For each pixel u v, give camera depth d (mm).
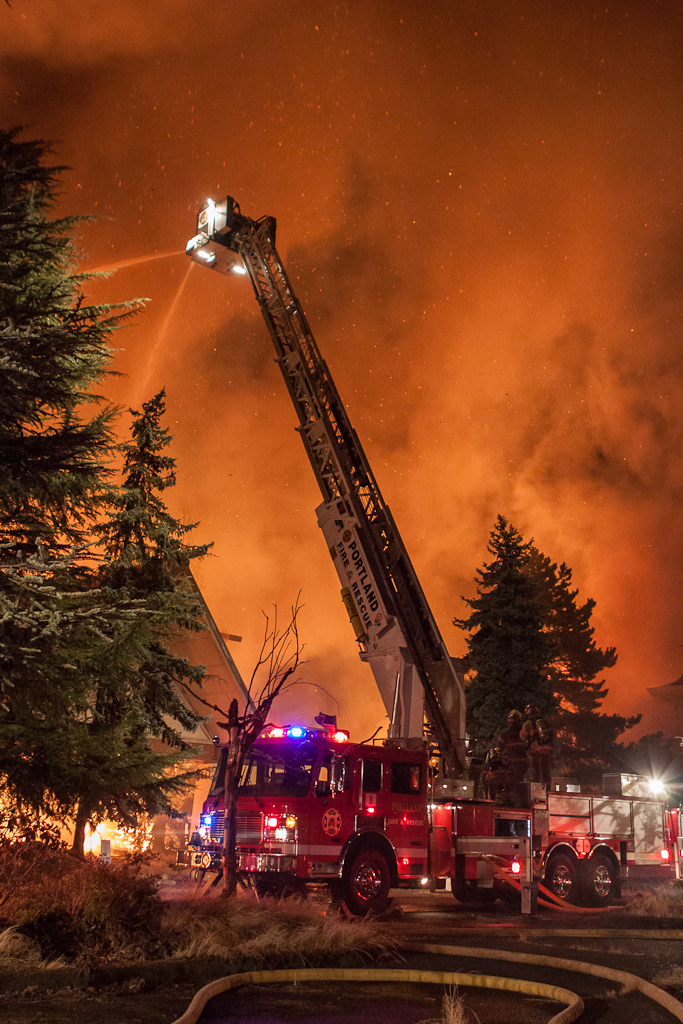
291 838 10086
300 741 10695
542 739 12891
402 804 11094
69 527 8492
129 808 9672
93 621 7547
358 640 13945
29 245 7645
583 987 6262
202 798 17406
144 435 13898
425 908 12109
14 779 7723
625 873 13273
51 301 7719
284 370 16000
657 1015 5383
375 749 11031
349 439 15156
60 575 7820
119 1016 5059
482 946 8109
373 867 10641
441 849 11523
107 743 8133
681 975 6391
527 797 12570
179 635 11602
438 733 13406
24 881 7098
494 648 24281
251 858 10008
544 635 24391
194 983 6160
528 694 23531
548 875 12336
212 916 7480
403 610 14000
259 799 10281
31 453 7402
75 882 7090
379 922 9648
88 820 8750
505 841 11305
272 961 6680
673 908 11633
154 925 6969
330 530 14602
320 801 10383
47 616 6930
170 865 13805
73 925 6555
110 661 8750
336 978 6438
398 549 14297
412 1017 5258
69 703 8086
